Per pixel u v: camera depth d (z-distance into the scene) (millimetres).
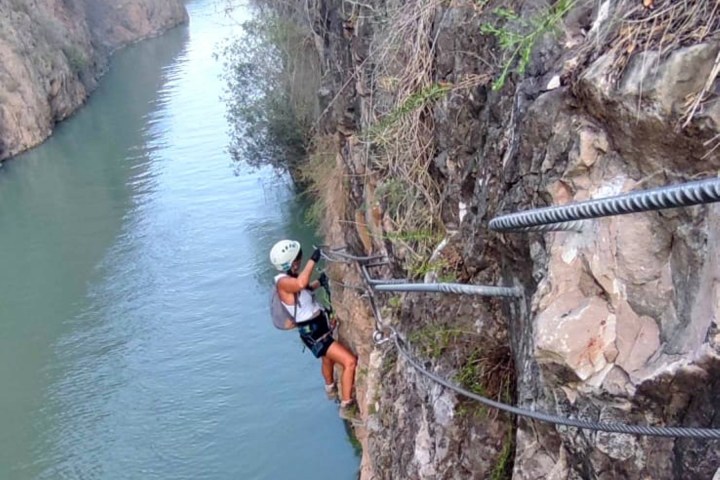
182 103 30000
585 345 2510
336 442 10805
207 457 10922
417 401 4520
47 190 22438
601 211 1998
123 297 15695
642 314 2398
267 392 12000
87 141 26922
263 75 17469
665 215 2314
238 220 18188
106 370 13352
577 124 2652
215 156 23109
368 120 6418
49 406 12633
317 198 13703
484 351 3896
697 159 2252
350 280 8422
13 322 15305
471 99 4055
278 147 16969
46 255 18125
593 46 2695
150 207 20016
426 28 4836
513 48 3385
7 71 27469
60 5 37594
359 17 6402
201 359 13203
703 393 2180
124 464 11039
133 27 45094
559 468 2842
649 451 2383
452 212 4570
